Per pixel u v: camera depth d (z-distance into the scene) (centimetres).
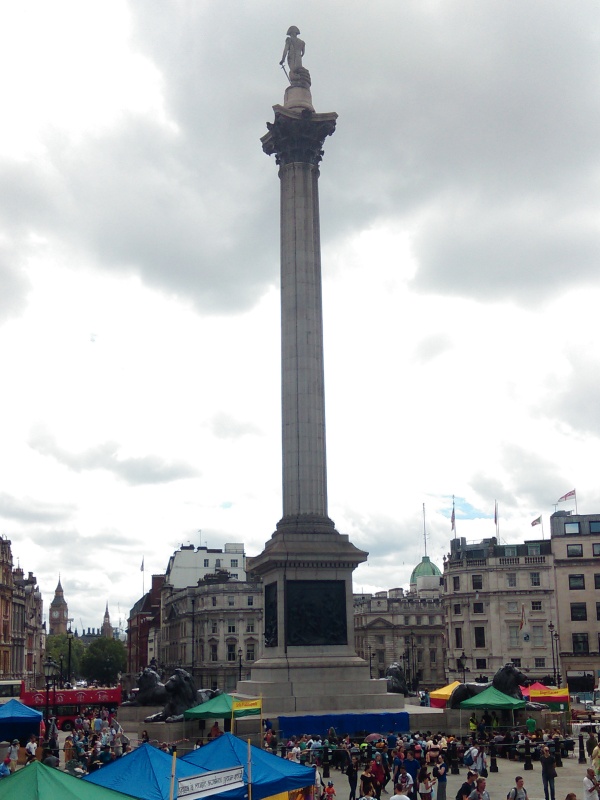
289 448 6956
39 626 19088
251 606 15438
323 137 7556
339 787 4375
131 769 2600
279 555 6462
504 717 5991
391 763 4441
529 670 12788
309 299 7200
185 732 5734
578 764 5097
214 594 15538
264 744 4884
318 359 7131
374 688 6347
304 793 3186
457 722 5959
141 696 6781
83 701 8281
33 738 4844
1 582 13438
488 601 13150
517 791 3011
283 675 6234
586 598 12862
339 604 6556
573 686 12612
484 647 13088
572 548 13075
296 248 7288
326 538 6662
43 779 2123
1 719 4847
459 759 5003
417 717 5903
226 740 2888
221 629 15362
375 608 18038
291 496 6875
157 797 2448
